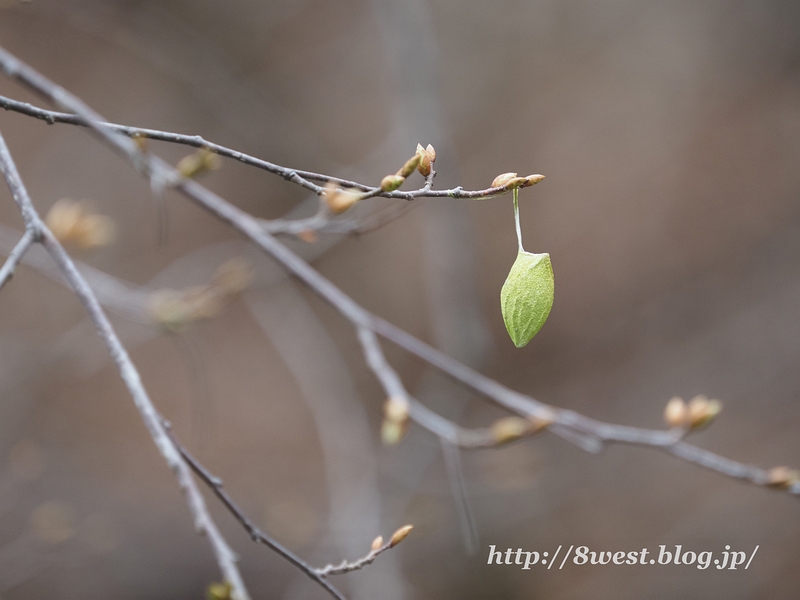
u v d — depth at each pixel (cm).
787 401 696
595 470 660
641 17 754
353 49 748
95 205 687
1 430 580
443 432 290
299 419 729
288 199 732
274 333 581
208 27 704
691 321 756
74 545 561
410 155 519
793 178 766
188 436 683
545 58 759
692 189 777
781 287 744
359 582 475
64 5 600
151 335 552
